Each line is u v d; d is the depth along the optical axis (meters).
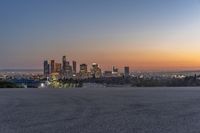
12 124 8.37
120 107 11.55
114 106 11.84
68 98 15.25
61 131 7.54
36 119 9.09
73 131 7.52
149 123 8.41
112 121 8.68
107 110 10.80
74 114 9.95
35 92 20.14
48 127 7.97
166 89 22.47
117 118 9.15
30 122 8.62
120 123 8.41
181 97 15.53
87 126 8.06
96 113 10.16
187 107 11.64
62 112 10.41
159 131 7.54
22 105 12.48
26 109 11.24
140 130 7.64
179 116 9.61
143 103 12.85
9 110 11.03
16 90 22.78
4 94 18.47
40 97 16.09
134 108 11.36
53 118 9.23
